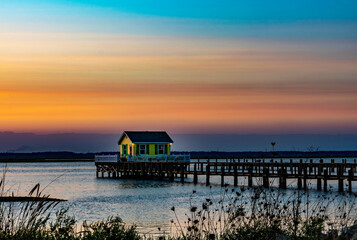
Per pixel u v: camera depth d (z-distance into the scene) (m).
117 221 13.33
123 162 70.25
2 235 8.75
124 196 45.12
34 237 9.20
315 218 13.27
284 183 46.78
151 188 54.16
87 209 34.56
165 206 36.25
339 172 44.44
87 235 12.02
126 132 69.50
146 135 69.38
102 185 60.59
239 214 11.97
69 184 63.91
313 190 45.97
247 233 11.21
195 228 10.85
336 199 34.66
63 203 38.62
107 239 11.84
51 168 144.62
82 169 133.62
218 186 55.56
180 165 62.88
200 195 43.62
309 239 11.43
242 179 72.19
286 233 11.60
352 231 11.43
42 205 8.90
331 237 10.99
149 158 67.12
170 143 69.19
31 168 146.00
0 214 9.11
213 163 55.56
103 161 75.06
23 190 54.00
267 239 10.82
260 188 12.43
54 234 12.03
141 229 22.80
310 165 45.94
